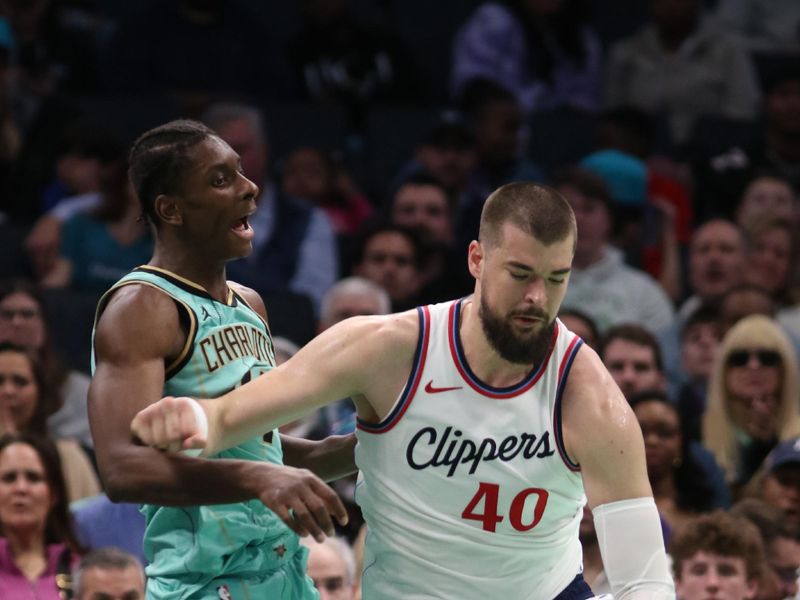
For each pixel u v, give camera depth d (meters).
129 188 12.12
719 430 10.55
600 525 5.54
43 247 12.07
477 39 15.54
